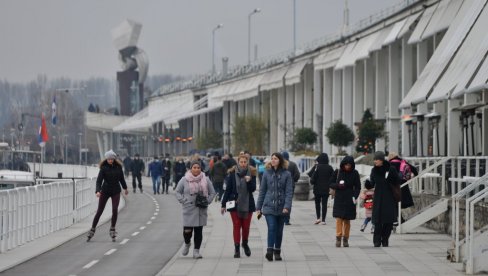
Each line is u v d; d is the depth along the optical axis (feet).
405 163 205.87
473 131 270.26
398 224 201.77
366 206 210.59
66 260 162.61
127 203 355.97
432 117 295.89
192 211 162.50
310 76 615.98
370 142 415.03
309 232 214.07
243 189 163.43
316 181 237.45
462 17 259.19
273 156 157.99
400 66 434.71
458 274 135.74
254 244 187.93
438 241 186.19
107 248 183.93
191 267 150.10
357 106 496.23
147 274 142.72
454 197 153.48
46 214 213.05
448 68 237.25
